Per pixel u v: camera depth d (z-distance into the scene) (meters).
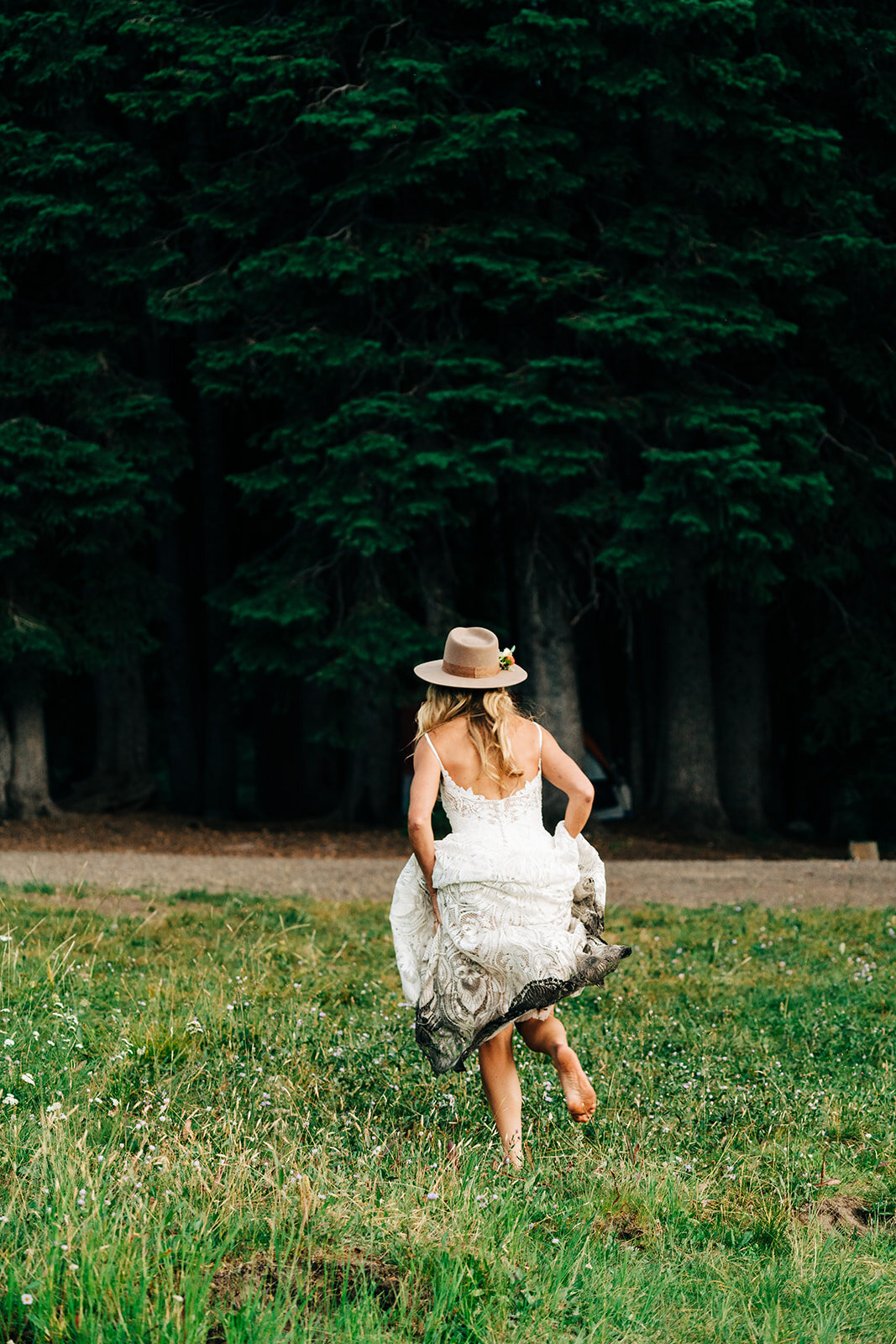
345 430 14.13
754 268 13.87
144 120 16.19
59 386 15.00
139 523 15.63
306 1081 4.41
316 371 14.06
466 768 3.58
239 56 13.48
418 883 3.66
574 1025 5.69
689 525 13.38
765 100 14.45
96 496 14.82
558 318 13.49
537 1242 2.90
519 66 13.22
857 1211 3.50
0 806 16.34
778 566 16.30
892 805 17.52
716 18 12.98
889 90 14.45
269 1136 3.64
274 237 15.45
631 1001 6.41
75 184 14.57
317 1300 2.54
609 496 14.04
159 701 23.52
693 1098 4.47
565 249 14.19
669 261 14.01
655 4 12.78
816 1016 5.96
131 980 5.98
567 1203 3.22
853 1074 4.88
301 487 14.62
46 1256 2.51
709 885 11.30
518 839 3.51
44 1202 2.79
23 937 6.99
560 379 13.71
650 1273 2.85
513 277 13.35
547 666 15.61
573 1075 3.38
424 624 17.00
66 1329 2.29
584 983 3.45
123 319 15.88
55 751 23.45
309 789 19.78
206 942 7.45
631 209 14.18
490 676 3.64
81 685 20.77
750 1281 2.90
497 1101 3.61
